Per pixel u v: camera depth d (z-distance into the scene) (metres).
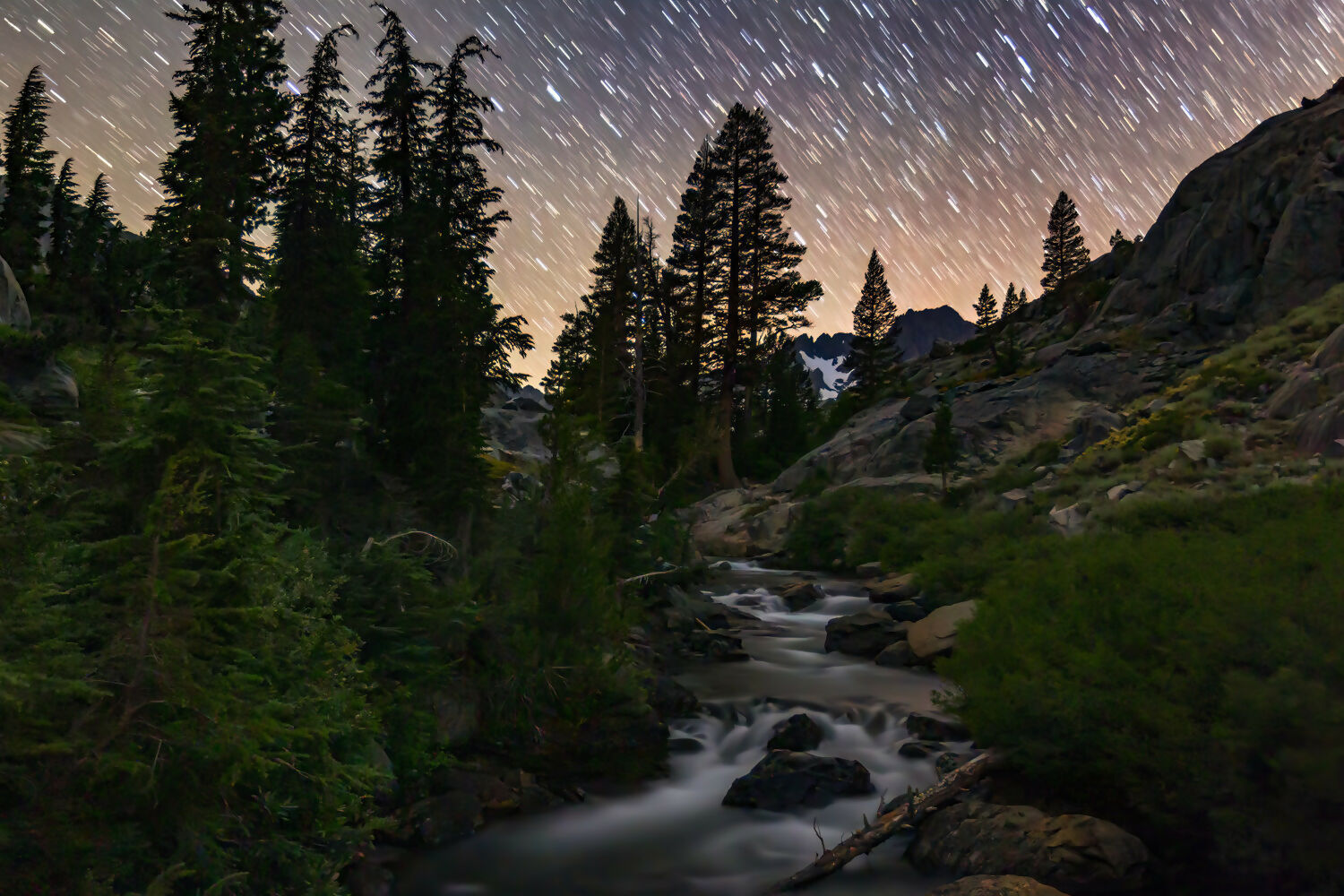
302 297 17.89
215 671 5.95
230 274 12.49
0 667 4.27
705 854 9.94
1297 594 8.75
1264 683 7.59
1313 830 7.14
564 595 13.84
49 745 4.61
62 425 6.32
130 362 6.40
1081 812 9.09
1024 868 8.12
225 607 6.05
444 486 14.59
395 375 16.45
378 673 10.65
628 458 20.62
